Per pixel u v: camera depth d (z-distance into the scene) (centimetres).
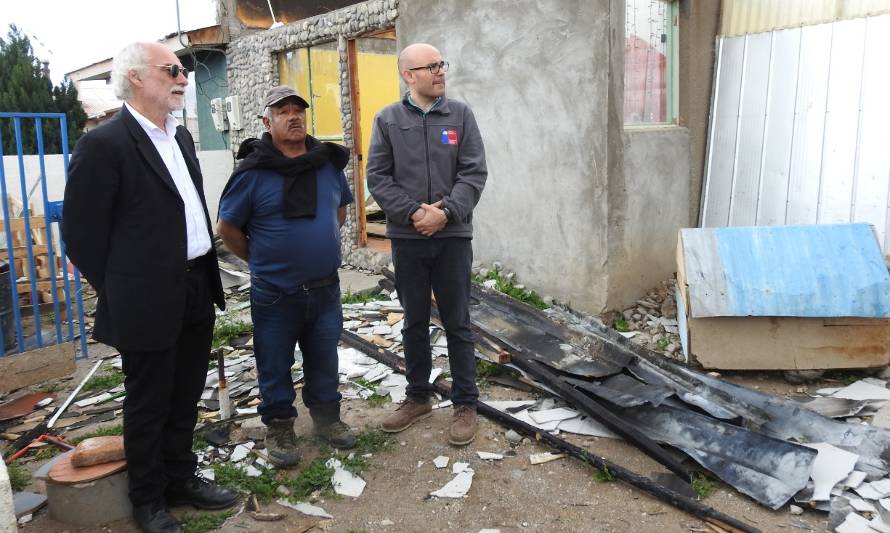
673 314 574
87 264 278
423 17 676
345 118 798
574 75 557
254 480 346
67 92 1275
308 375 370
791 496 312
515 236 632
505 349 464
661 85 636
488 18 618
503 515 315
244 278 779
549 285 609
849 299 425
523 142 608
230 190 333
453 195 357
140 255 279
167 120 295
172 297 286
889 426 376
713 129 659
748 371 471
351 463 359
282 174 330
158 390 292
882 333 436
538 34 579
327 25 789
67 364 516
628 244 581
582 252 576
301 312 346
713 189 659
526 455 368
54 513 315
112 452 321
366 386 465
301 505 326
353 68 789
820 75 587
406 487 340
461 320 379
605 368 436
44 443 403
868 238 449
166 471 317
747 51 635
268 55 895
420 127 362
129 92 281
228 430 402
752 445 344
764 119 623
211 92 1087
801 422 378
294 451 360
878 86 553
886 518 301
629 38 581
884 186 549
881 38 552
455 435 376
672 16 634
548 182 593
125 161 272
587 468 352
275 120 327
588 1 538
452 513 318
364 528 308
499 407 422
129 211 277
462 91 656
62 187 866
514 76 605
